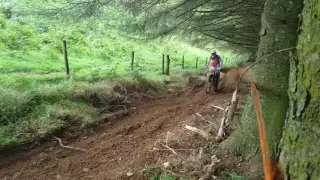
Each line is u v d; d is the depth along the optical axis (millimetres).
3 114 5711
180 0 8734
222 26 10102
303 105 2012
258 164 3414
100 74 10281
